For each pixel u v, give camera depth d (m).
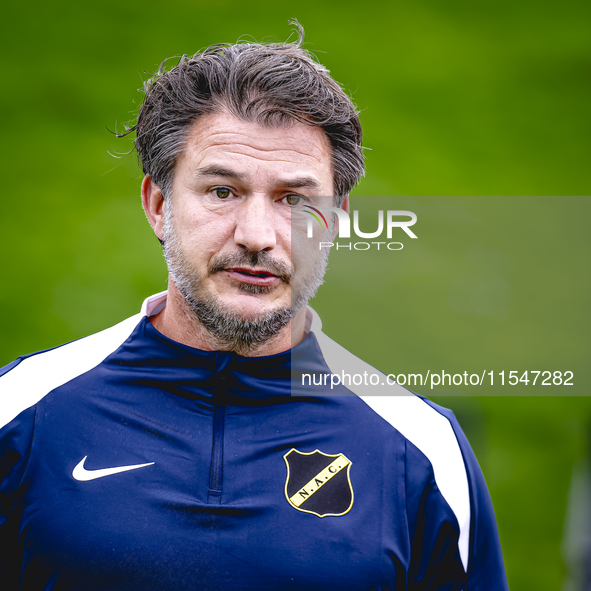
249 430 5.29
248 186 5.16
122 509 4.88
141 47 26.73
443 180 22.70
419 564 5.23
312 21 28.02
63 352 5.76
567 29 29.03
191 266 5.28
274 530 4.91
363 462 5.27
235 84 5.18
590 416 19.02
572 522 17.73
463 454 5.54
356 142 5.68
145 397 5.34
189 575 4.74
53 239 21.89
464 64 27.41
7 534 5.00
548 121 25.64
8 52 26.30
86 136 24.20
